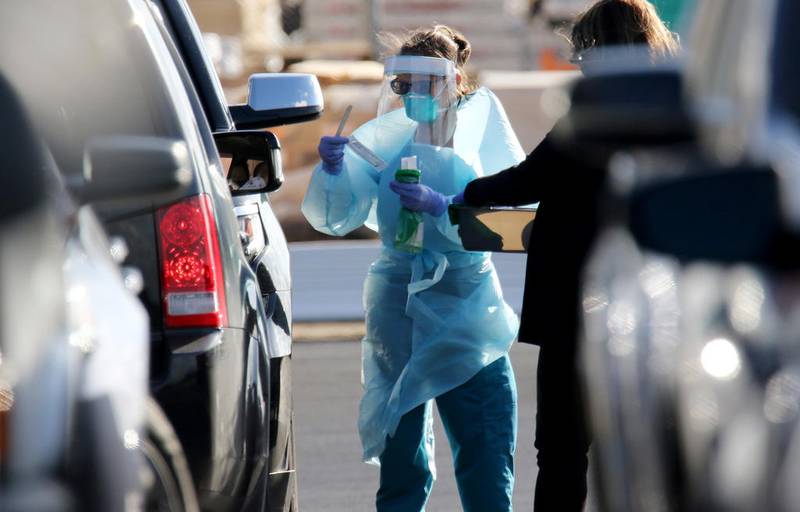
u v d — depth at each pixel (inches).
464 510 888.9
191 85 773.3
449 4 3208.7
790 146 445.4
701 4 506.9
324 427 1344.7
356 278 2118.6
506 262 2150.6
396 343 890.7
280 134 2554.1
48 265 526.9
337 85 2615.7
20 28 706.8
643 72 475.5
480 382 880.9
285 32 3435.0
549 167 780.6
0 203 534.3
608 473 506.9
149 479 616.4
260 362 714.8
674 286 472.1
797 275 423.2
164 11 978.1
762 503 414.0
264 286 852.6
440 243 877.8
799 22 464.4
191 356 684.1
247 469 700.0
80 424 494.0
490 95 911.7
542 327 788.6
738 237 413.7
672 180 422.6
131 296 597.3
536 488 807.7
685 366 452.4
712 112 471.8
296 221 2516.0
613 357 494.0
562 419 791.7
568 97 481.1
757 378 423.5
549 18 3233.3
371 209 917.2
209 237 700.7
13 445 468.8
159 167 593.6
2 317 500.7
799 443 407.5
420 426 882.1
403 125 900.0
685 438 451.2
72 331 514.6
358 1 3297.2
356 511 1056.2
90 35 713.6
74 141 710.5
